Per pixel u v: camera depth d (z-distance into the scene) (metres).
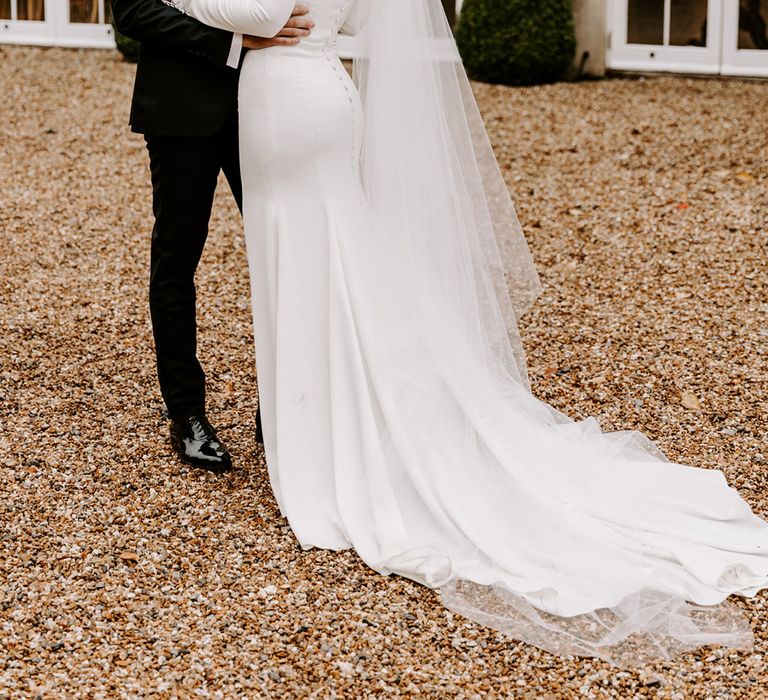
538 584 3.12
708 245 5.92
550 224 6.29
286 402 3.49
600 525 3.37
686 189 6.71
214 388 4.41
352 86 3.52
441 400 3.50
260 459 3.88
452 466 3.44
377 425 3.46
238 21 3.28
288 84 3.39
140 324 5.04
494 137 7.80
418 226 3.54
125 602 3.09
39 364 4.59
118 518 3.50
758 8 9.23
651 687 2.78
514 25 9.22
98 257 5.84
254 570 3.26
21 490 3.63
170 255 3.62
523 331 4.99
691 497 3.52
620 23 9.56
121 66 9.66
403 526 3.34
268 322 3.58
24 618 3.00
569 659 2.88
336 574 3.24
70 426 4.07
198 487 3.69
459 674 2.82
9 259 5.77
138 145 7.66
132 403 4.27
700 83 9.30
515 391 3.71
